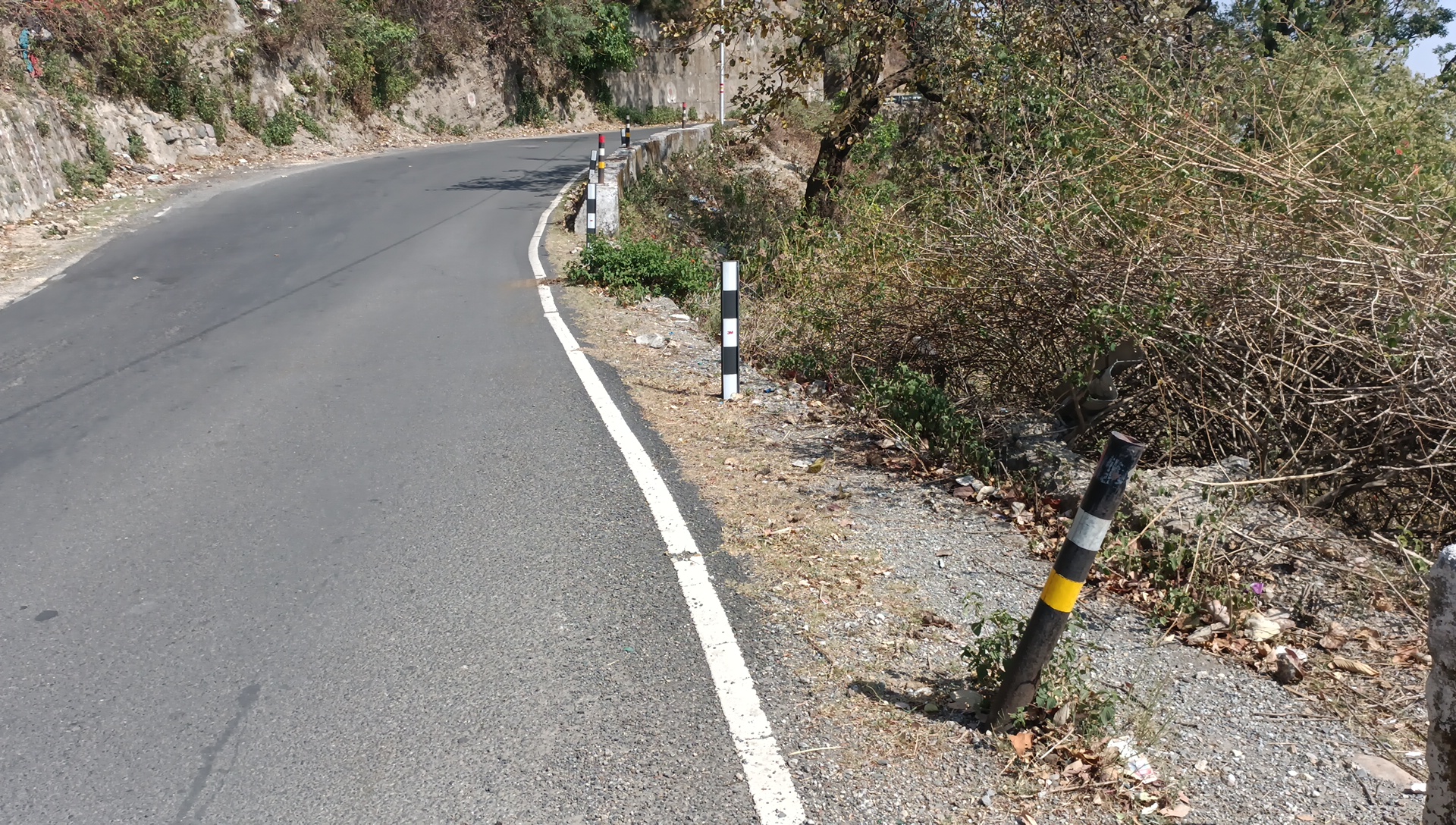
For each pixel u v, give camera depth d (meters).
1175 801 2.96
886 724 3.32
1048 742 3.20
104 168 18.23
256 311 10.19
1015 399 7.24
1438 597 2.23
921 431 6.27
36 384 7.66
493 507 5.21
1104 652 3.83
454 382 7.68
